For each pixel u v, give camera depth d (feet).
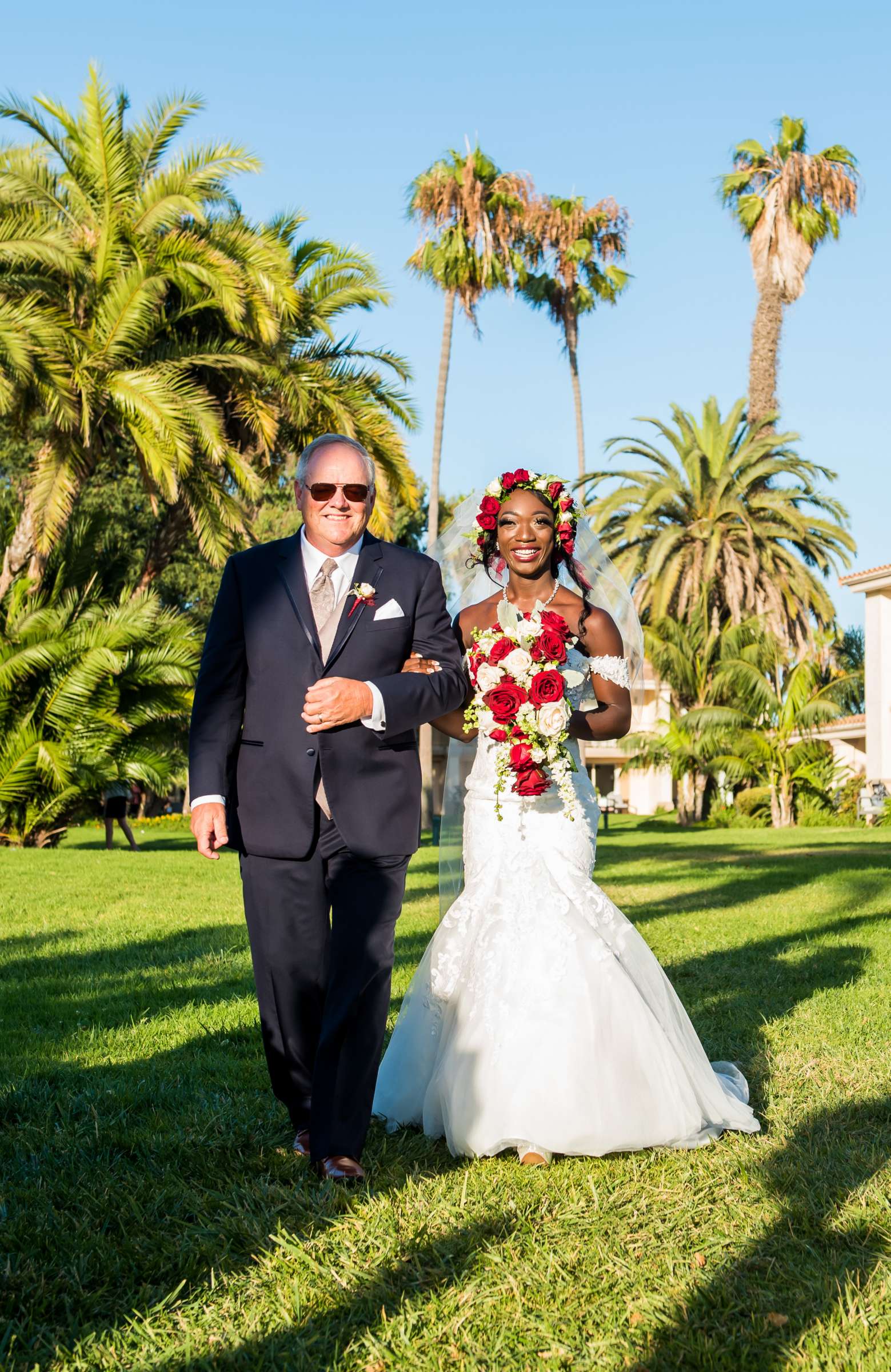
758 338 110.83
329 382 66.90
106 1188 10.78
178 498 65.82
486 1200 10.80
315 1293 8.84
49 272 60.49
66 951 24.44
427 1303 8.71
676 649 100.58
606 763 167.02
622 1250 9.68
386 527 68.85
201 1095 13.76
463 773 15.16
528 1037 12.15
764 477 108.78
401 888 11.91
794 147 110.73
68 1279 8.99
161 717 62.28
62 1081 14.46
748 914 31.99
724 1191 11.03
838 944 26.37
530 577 14.25
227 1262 9.39
